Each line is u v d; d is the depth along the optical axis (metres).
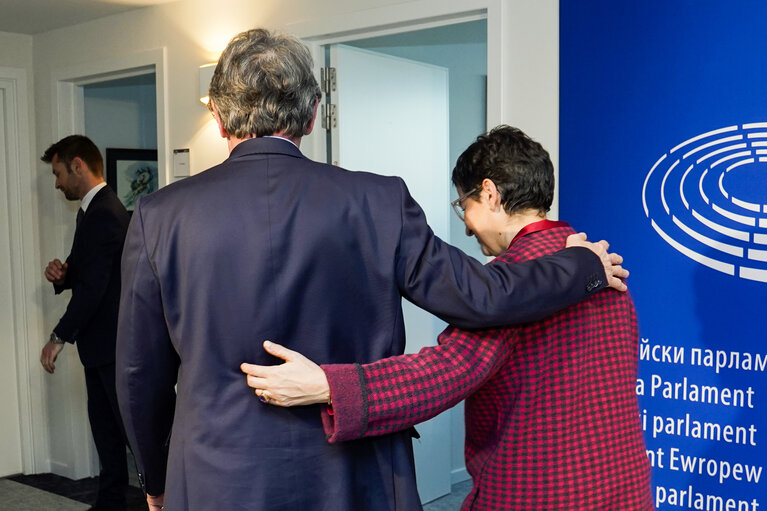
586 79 2.39
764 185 2.07
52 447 4.48
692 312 2.21
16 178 4.38
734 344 2.14
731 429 2.15
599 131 2.37
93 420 3.48
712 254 2.17
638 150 2.29
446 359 1.14
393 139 3.53
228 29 3.48
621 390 1.26
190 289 1.12
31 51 4.39
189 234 1.12
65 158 3.49
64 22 4.10
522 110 2.56
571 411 1.20
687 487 2.23
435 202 3.77
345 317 1.14
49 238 4.37
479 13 2.71
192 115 3.64
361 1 2.98
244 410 1.11
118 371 1.20
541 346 1.20
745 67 2.09
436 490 3.78
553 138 2.49
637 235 2.30
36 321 4.46
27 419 4.47
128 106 4.69
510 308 1.11
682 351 2.23
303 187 1.14
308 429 1.13
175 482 1.15
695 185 2.19
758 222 2.09
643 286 2.30
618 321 1.29
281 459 1.11
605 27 2.34
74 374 4.35
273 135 1.18
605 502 1.21
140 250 1.15
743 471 2.13
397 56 3.66
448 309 1.12
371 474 1.18
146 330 1.17
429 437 3.73
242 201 1.12
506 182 1.30
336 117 3.27
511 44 2.57
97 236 3.36
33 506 3.85
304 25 3.17
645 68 2.27
